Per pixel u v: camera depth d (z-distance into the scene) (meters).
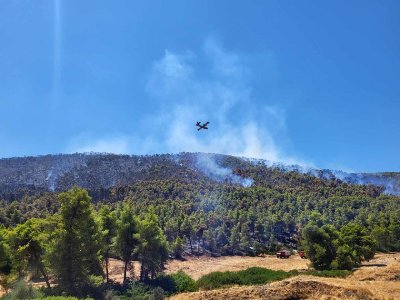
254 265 76.75
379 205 137.38
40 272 52.12
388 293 37.78
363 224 111.06
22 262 49.12
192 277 63.34
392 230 94.19
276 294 37.38
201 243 106.75
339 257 62.19
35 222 52.41
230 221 112.56
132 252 59.94
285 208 126.88
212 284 50.38
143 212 105.38
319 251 63.62
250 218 112.25
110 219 60.84
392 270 50.62
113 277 64.31
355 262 64.25
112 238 60.09
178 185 154.38
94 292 46.75
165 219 103.31
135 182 178.38
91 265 51.47
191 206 123.81
